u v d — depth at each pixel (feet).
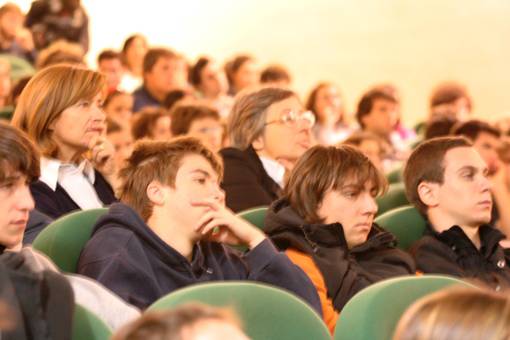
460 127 21.31
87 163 15.80
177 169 12.73
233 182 17.89
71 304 9.41
